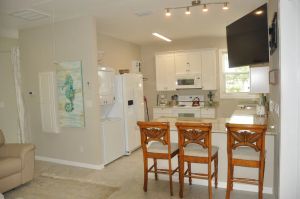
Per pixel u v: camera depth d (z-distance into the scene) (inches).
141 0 137.0
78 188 138.5
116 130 189.6
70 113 175.6
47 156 192.2
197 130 111.7
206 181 135.1
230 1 141.6
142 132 124.6
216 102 256.7
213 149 121.3
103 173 160.7
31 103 197.2
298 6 86.9
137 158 192.2
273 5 114.5
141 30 208.5
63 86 176.9
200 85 249.3
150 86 287.4
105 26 192.5
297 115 88.7
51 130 184.9
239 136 104.4
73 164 179.6
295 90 88.4
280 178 91.7
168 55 259.4
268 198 117.6
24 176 142.1
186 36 243.1
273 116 121.3
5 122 201.2
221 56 252.1
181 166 118.6
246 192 124.9
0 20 169.5
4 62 199.6
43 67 187.8
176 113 254.5
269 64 134.0
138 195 126.3
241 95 249.1
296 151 89.4
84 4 141.6
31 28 189.8
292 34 87.7
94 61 165.2
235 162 108.0
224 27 205.3
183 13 162.1
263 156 102.7
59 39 176.9
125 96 199.8
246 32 136.3
